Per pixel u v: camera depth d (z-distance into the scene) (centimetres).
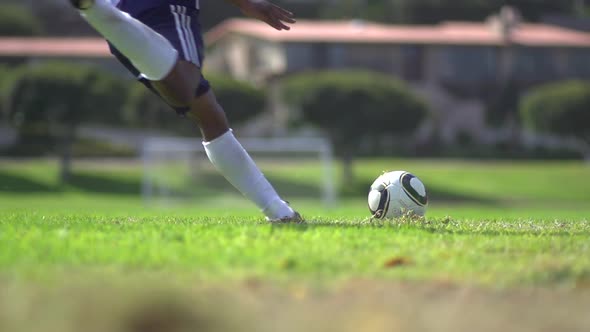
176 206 4662
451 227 1052
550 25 11044
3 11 10212
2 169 6544
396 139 8312
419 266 673
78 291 522
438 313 493
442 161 7994
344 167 6819
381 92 6944
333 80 6969
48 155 7600
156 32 951
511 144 8919
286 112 7444
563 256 740
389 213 1159
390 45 8688
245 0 1053
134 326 448
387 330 450
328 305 507
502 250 779
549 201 6297
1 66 7844
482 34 9175
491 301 539
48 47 8725
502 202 6175
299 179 5922
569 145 8831
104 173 6612
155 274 602
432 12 11650
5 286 544
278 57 8494
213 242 773
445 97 8862
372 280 601
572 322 485
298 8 11738
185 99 962
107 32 900
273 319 467
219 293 531
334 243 782
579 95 7550
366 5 11869
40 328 441
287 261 653
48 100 6706
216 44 9438
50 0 11188
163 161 5462
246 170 1028
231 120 7131
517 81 8981
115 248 728
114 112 7006
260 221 1091
